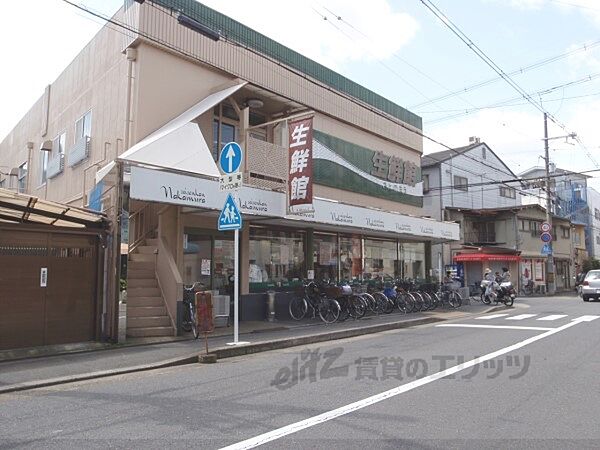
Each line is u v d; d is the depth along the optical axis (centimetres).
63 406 621
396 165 2262
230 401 631
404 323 1514
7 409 611
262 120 1720
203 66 1458
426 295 1984
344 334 1285
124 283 1109
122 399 651
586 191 5269
